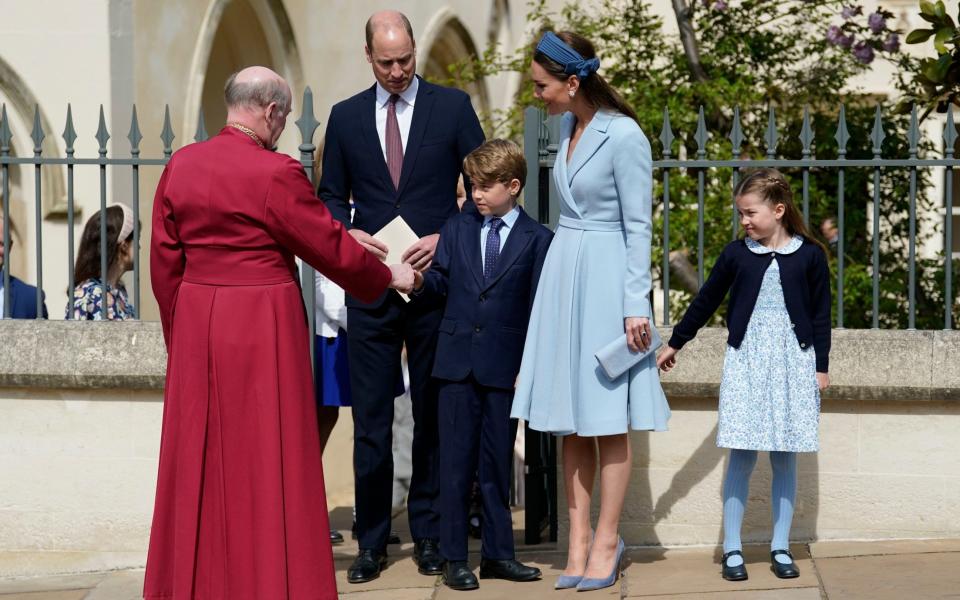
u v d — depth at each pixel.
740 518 6.11
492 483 6.18
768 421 5.92
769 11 11.80
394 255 6.42
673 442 6.74
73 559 6.91
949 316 6.53
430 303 6.34
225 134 5.40
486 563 6.23
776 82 11.77
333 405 7.13
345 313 7.01
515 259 6.13
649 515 6.78
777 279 5.95
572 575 6.06
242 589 5.27
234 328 5.27
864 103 12.38
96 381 6.79
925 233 13.30
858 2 14.55
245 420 5.29
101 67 9.72
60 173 9.78
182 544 5.29
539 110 6.89
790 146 11.34
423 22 14.62
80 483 6.90
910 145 6.52
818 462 6.64
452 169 6.58
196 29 10.70
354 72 13.34
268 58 11.98
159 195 5.42
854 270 10.50
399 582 6.28
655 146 10.87
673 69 11.65
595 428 5.86
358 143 6.55
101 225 6.85
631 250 5.82
